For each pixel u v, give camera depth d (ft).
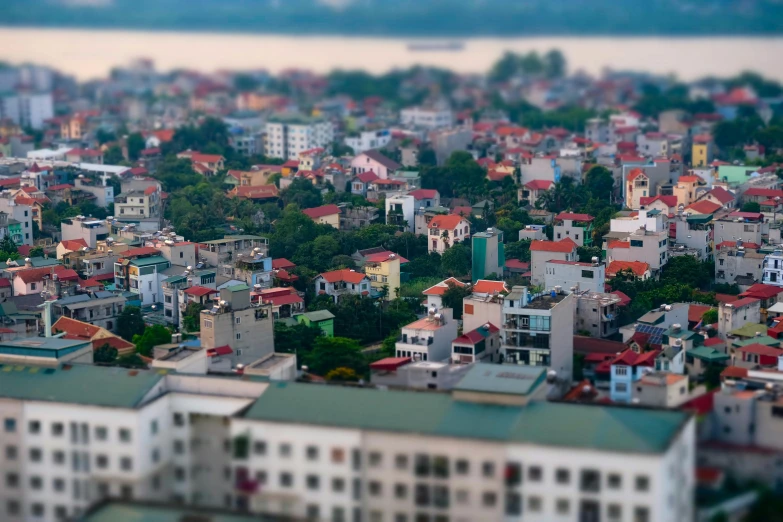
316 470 559.79
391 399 577.43
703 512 545.44
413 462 543.80
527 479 529.04
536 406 563.48
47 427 593.01
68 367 634.02
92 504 520.42
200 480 595.06
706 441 596.70
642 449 516.32
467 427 546.67
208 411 597.52
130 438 582.35
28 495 598.34
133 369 634.84
